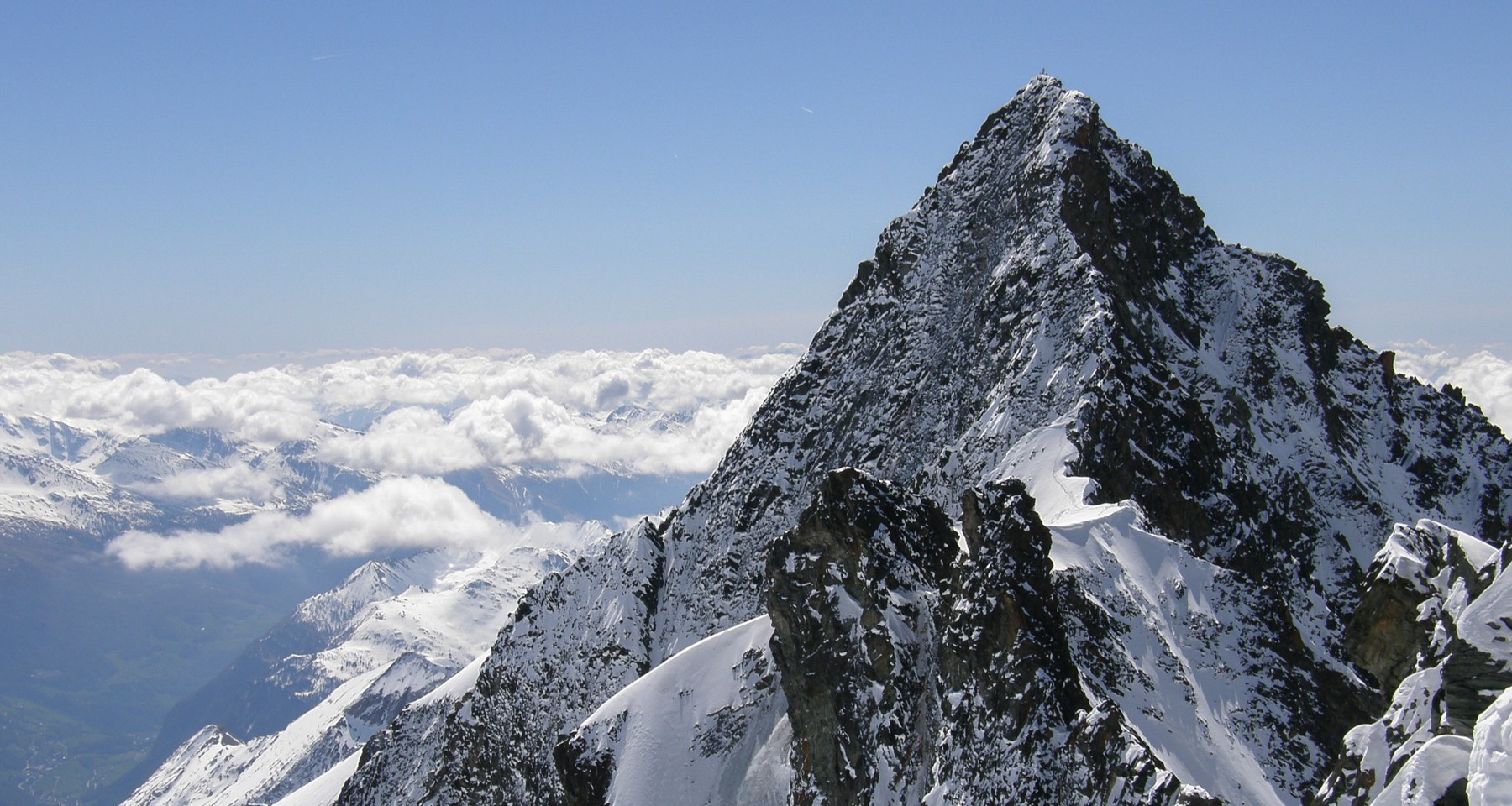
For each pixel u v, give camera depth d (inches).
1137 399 3981.3
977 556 2428.6
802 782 2704.2
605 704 3316.9
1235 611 2603.3
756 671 3142.2
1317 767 2362.2
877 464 4881.9
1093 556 2657.5
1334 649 2849.4
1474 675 1206.9
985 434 4094.5
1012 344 4456.2
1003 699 2193.7
